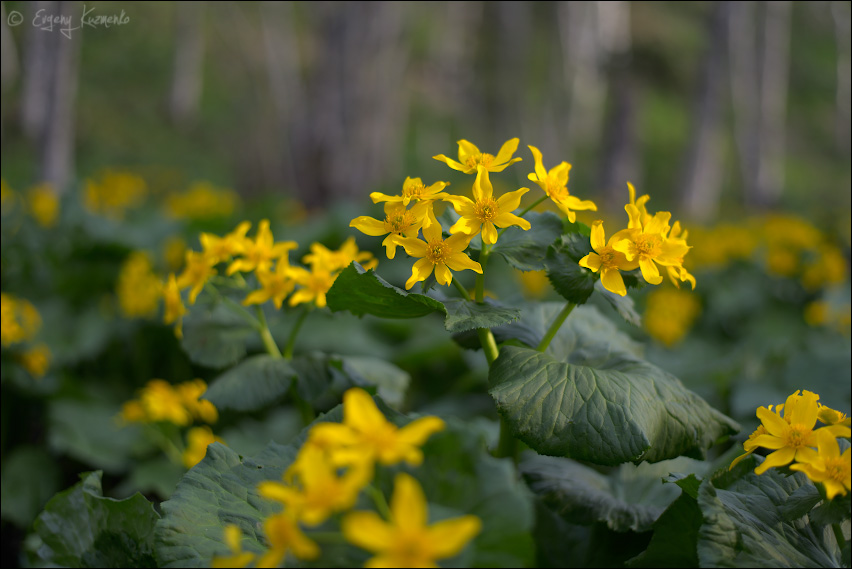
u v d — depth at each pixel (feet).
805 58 105.70
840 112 93.35
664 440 4.98
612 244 4.97
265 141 79.05
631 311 5.37
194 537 4.24
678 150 86.17
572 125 78.18
